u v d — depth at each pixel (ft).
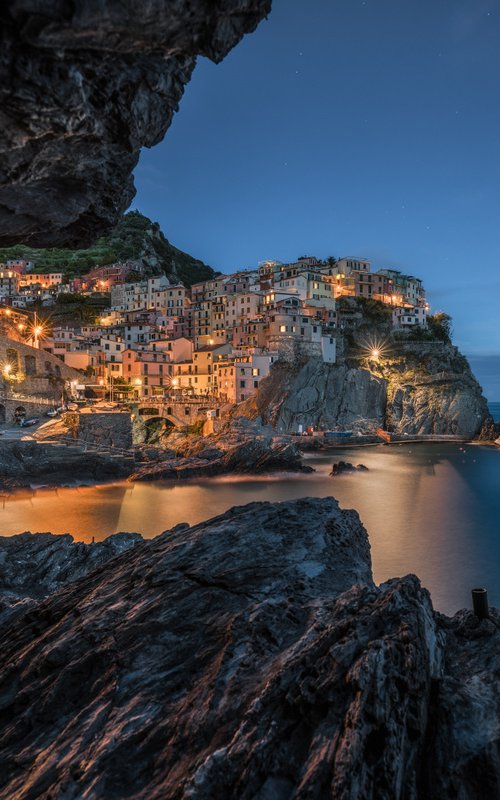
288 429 386.73
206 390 406.21
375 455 354.54
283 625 35.27
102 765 27.27
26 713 32.81
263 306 459.73
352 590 37.40
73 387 346.13
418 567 125.70
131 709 30.96
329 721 25.84
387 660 27.86
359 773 23.13
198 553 47.60
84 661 35.40
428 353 486.79
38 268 653.30
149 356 418.10
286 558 45.85
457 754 25.54
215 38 24.40
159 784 25.71
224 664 32.30
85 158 30.71
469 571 122.21
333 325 467.11
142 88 26.55
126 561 51.88
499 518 182.91
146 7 21.44
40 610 46.44
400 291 567.18
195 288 543.80
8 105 24.31
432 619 34.27
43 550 94.48
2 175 30.27
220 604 39.70
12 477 206.90
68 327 488.85
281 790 23.53
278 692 28.19
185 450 300.61
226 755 25.09
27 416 282.97
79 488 220.64
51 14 20.56
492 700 28.66
